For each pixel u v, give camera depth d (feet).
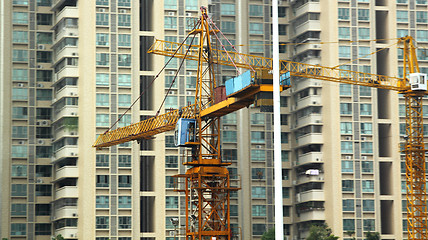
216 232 588.91
